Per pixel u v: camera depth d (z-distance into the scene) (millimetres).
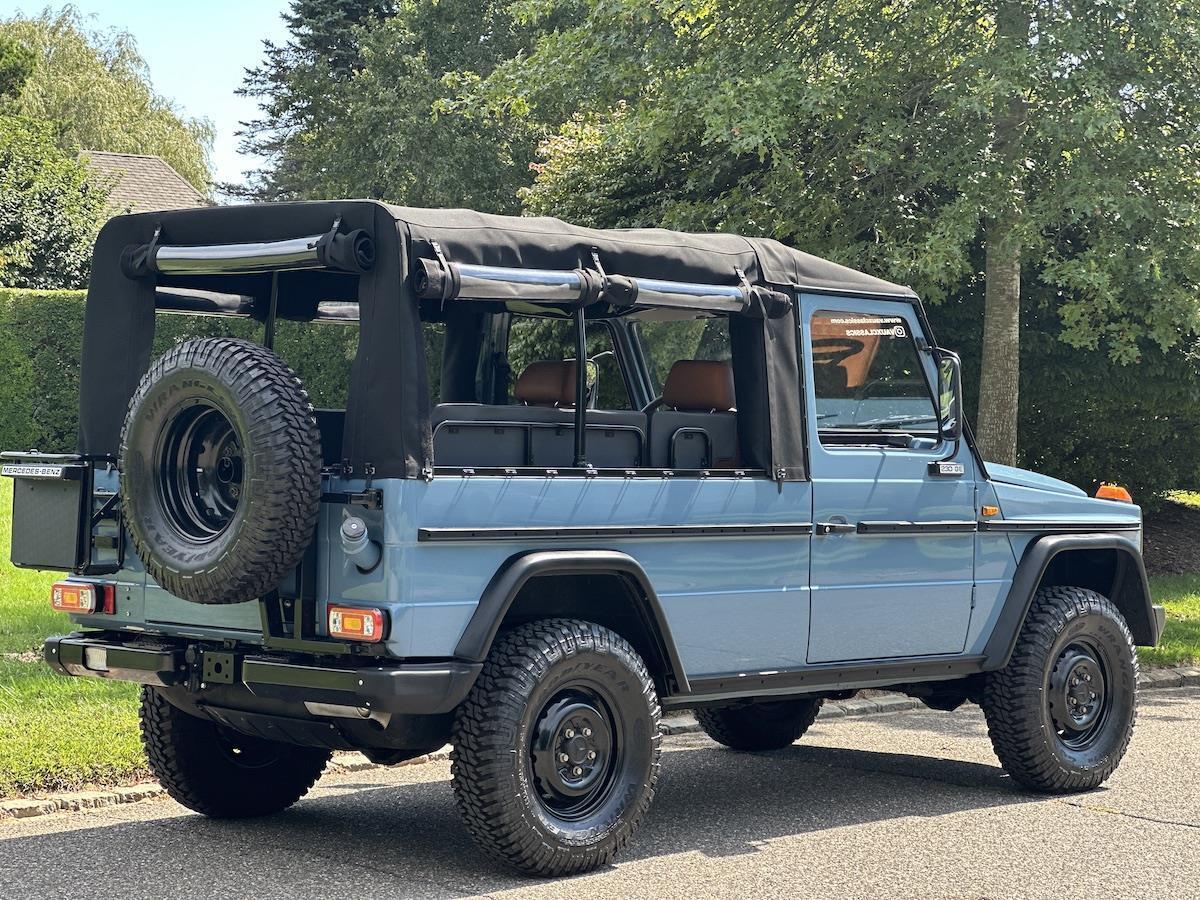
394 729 5590
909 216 13406
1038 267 15477
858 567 6816
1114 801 7285
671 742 8953
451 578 5410
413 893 5434
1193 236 12375
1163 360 16031
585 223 15617
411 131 38656
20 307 23594
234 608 5719
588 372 7180
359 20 44750
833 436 6793
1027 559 7496
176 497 5621
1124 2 11852
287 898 5355
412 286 5434
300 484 5273
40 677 8742
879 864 5984
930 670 7137
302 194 50969
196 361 5430
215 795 6543
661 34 13094
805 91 12289
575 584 6105
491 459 5910
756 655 6438
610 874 5770
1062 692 7453
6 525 15352
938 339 15859
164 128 53750
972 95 11953
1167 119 12750
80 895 5363
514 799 5523
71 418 24016
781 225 13383
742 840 6406
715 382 6723
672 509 6086
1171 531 18969
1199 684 11289
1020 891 5598
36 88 47781
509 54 40219
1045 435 17203
